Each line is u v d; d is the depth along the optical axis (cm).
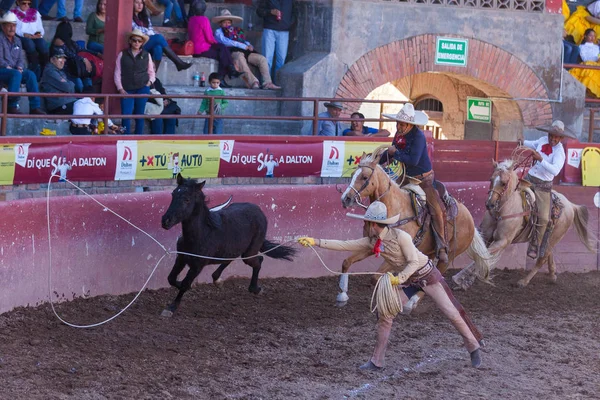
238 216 1288
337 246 1012
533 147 1641
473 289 1571
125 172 1434
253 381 988
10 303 1152
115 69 1664
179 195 1165
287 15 2080
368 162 1157
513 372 1078
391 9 2073
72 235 1245
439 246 1252
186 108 1922
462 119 2516
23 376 940
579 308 1489
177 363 1034
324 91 2012
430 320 1307
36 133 1619
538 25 2236
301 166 1625
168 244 1383
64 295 1240
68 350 1044
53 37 1900
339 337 1193
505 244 1544
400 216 1208
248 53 2059
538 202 1595
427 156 1261
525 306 1476
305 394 955
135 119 1692
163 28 2062
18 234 1157
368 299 1417
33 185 1357
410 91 2617
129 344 1089
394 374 1041
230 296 1374
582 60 2473
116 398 902
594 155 1912
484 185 1759
